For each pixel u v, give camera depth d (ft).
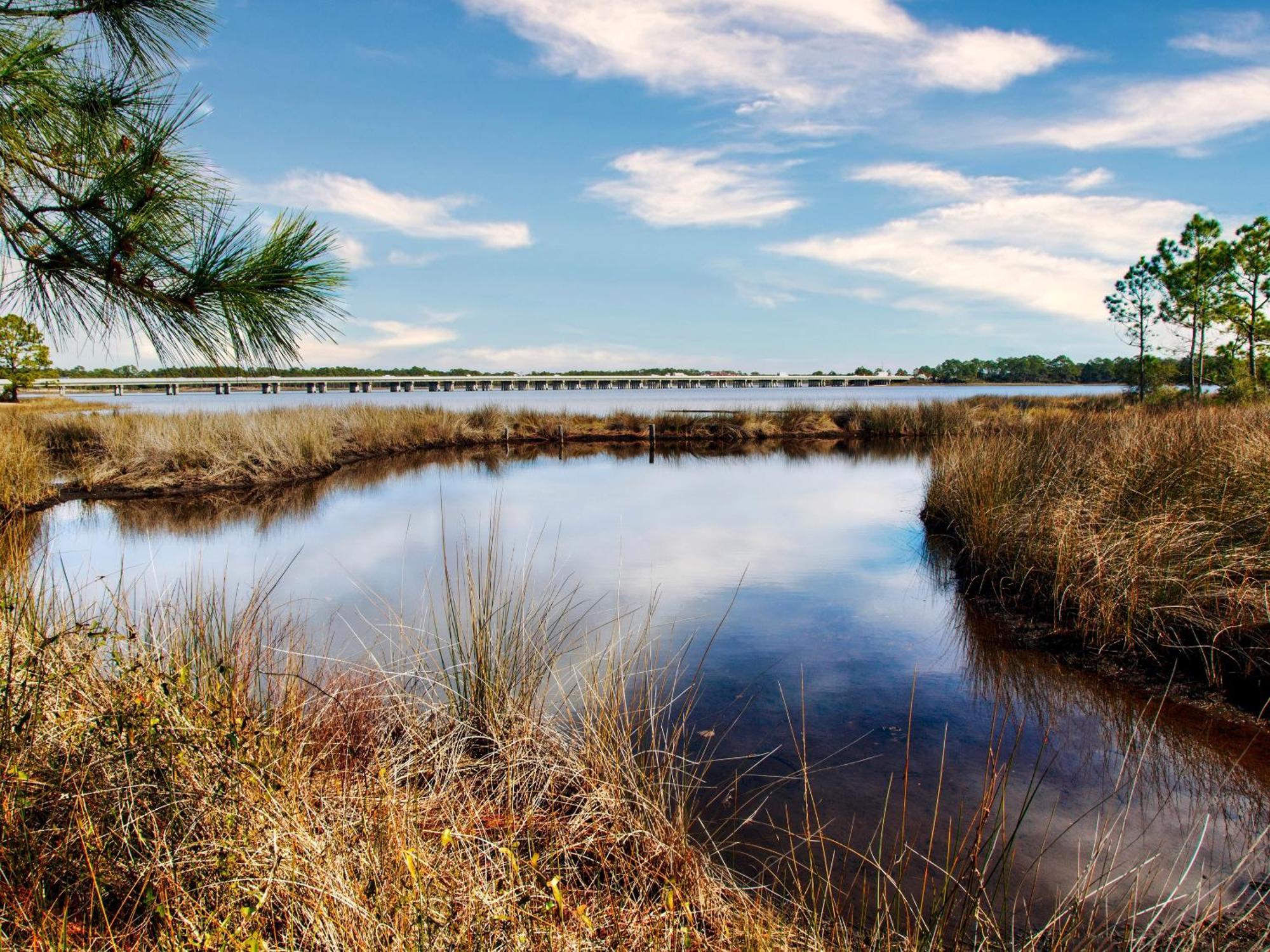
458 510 38.96
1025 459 30.45
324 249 8.40
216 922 6.03
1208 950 8.38
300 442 55.52
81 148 8.22
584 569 26.37
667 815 10.80
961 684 16.56
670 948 7.63
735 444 82.33
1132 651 17.63
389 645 17.20
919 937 8.25
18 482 38.65
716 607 22.15
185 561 26.96
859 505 40.86
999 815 11.28
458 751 11.80
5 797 6.94
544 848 9.48
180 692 8.98
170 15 9.03
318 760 10.25
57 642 9.17
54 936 6.00
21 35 8.13
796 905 9.04
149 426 52.90
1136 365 88.48
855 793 12.02
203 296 8.11
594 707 12.61
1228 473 21.39
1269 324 68.85
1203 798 11.81
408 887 6.96
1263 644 15.67
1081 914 8.95
